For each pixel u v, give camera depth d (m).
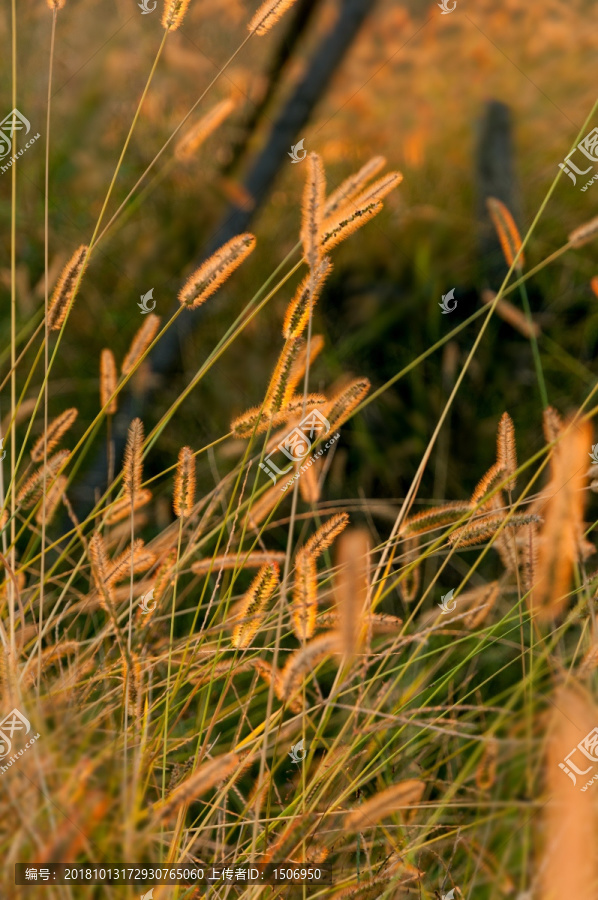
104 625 1.77
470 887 1.67
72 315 2.08
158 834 1.62
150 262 2.17
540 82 2.51
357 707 1.65
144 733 1.63
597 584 1.68
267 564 1.64
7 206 2.13
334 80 2.04
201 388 2.04
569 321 2.23
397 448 2.02
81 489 1.96
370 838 1.72
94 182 2.28
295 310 1.65
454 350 2.03
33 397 2.03
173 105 2.40
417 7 2.41
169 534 1.80
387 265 2.19
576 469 1.67
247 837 1.72
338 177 2.37
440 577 1.94
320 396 1.68
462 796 1.75
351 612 1.55
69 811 1.60
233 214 2.02
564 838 1.60
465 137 2.38
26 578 1.85
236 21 2.34
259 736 1.67
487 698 1.83
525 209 2.28
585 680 1.73
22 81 2.25
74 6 2.30
